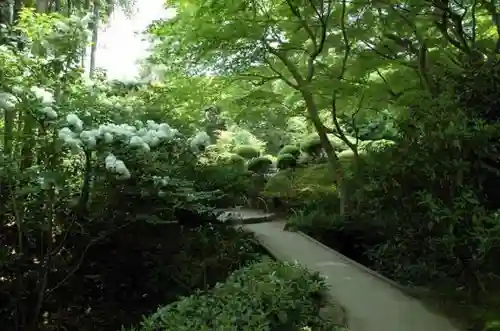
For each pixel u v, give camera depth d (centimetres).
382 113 731
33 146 439
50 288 462
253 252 565
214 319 263
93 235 457
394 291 415
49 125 427
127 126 433
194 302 290
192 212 545
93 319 464
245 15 671
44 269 442
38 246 467
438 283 384
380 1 611
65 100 466
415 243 383
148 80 651
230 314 267
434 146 357
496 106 376
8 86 414
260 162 1111
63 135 392
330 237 660
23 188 419
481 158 354
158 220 443
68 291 468
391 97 704
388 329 327
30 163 450
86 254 477
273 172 1109
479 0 581
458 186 354
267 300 284
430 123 365
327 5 699
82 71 477
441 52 632
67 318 461
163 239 489
